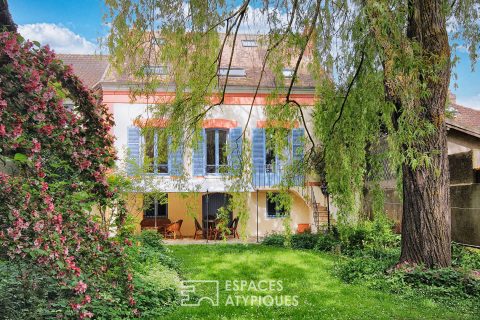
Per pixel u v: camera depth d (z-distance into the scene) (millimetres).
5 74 3035
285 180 7754
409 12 6570
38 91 3125
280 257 11766
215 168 17094
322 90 8281
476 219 10695
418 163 6473
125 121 16703
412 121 6195
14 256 3020
